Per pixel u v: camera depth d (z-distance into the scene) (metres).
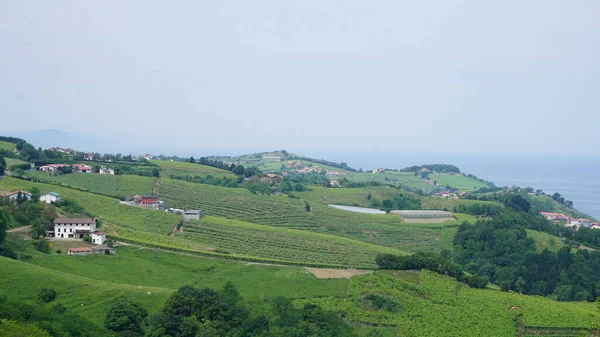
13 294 156.62
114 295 168.25
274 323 170.38
